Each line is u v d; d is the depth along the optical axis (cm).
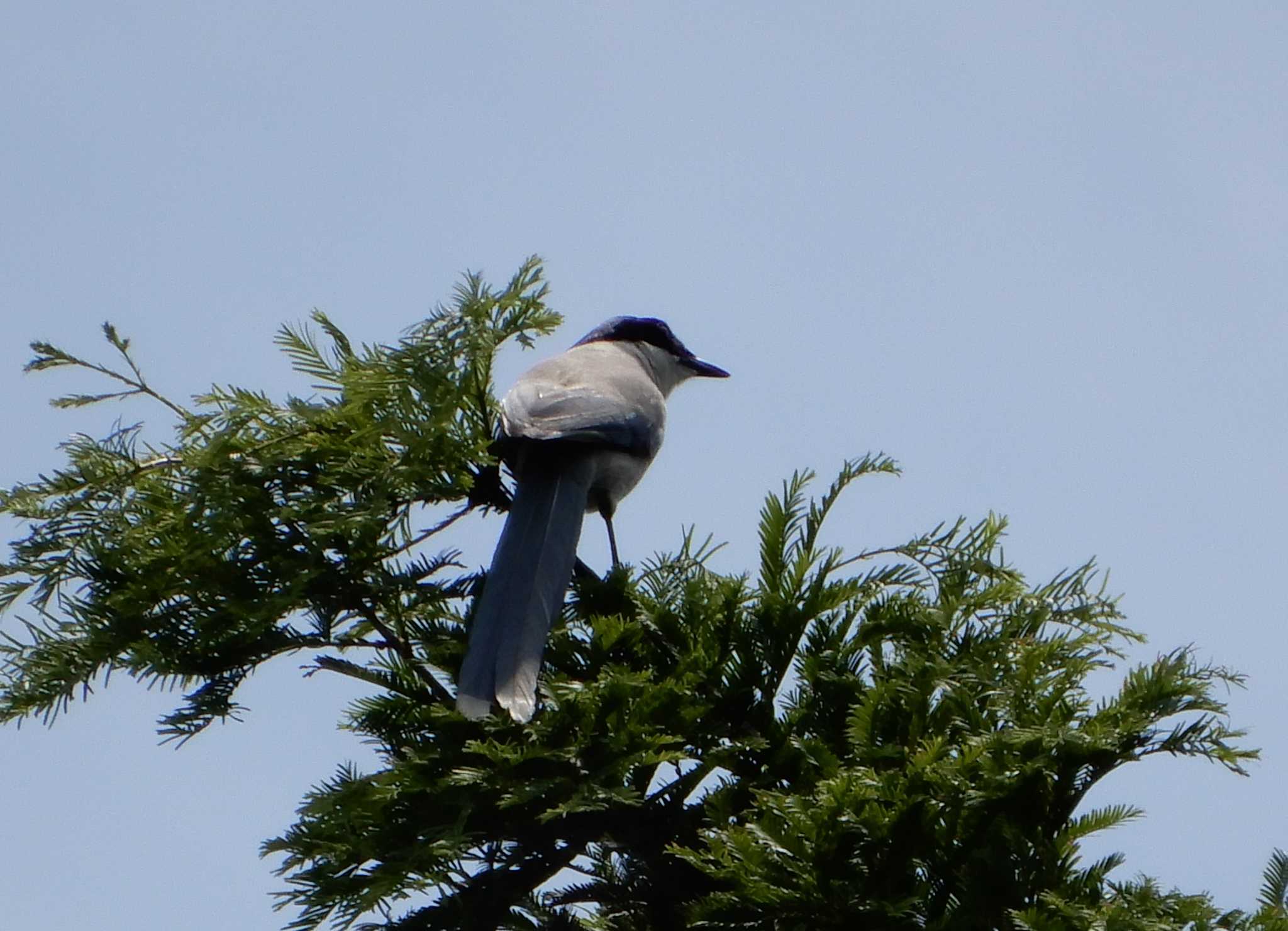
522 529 1006
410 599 912
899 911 723
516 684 857
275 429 927
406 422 893
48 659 862
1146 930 699
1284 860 759
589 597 958
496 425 1048
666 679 845
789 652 882
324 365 950
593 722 820
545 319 945
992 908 740
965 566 925
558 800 789
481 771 796
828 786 750
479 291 930
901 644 890
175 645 880
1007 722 820
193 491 884
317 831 783
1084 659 854
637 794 776
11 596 884
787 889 741
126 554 887
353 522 863
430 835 776
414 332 918
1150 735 789
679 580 950
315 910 764
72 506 891
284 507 888
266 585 884
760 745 834
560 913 875
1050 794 782
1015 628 895
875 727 823
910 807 747
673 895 848
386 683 886
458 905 827
